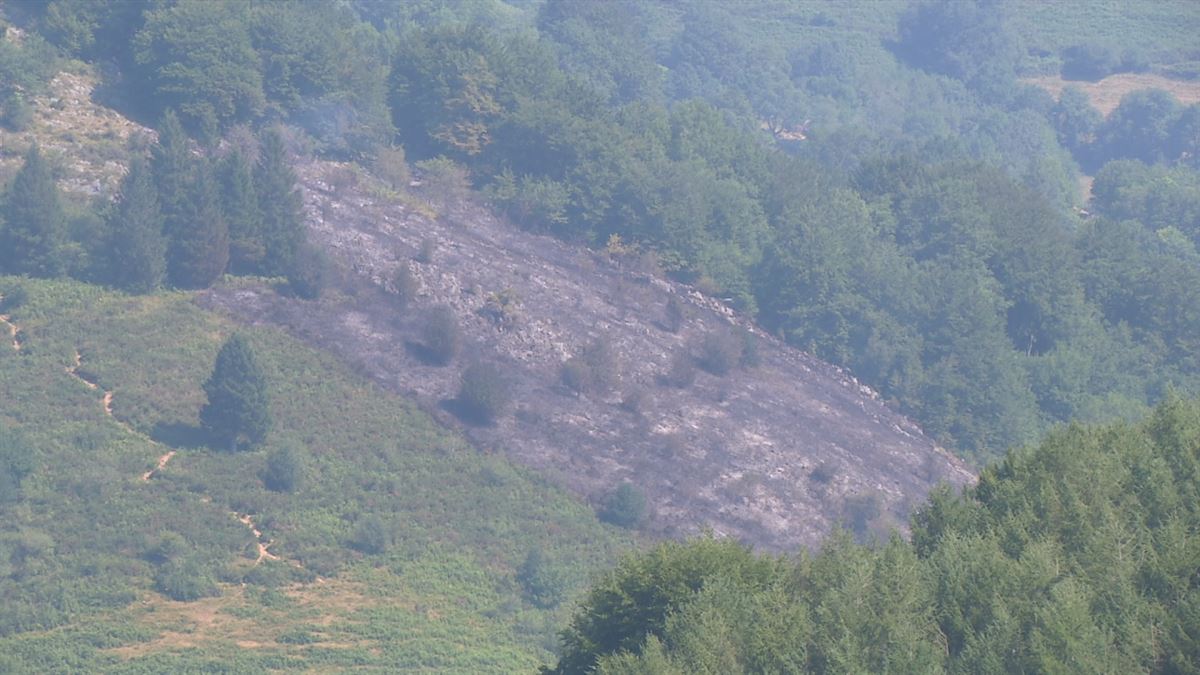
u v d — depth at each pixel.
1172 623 139.12
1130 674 133.75
